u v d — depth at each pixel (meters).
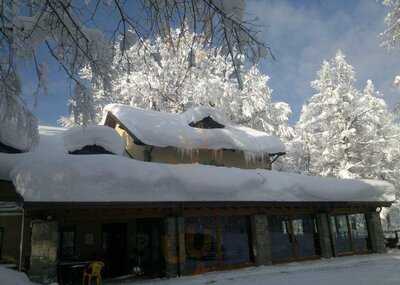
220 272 13.52
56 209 10.99
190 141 18.58
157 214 13.16
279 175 16.52
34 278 10.53
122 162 12.28
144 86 23.09
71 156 11.66
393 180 32.19
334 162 31.77
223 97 24.95
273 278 12.05
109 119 20.89
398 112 18.81
